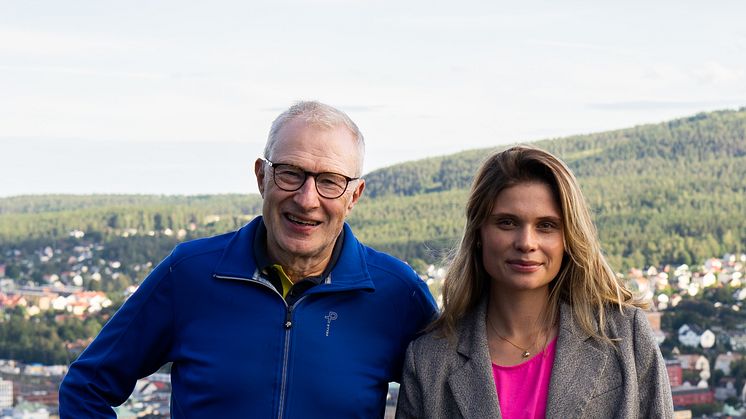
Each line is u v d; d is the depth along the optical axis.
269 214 2.95
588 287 2.84
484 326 2.92
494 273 2.85
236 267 3.01
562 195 2.77
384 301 3.07
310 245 2.93
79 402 3.10
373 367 3.01
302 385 2.93
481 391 2.83
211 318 3.01
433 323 3.01
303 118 2.93
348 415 2.95
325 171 2.89
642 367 2.79
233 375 2.93
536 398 2.80
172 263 3.08
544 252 2.81
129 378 3.13
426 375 2.94
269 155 2.94
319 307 2.99
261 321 2.96
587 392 2.77
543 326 2.90
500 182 2.80
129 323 3.10
